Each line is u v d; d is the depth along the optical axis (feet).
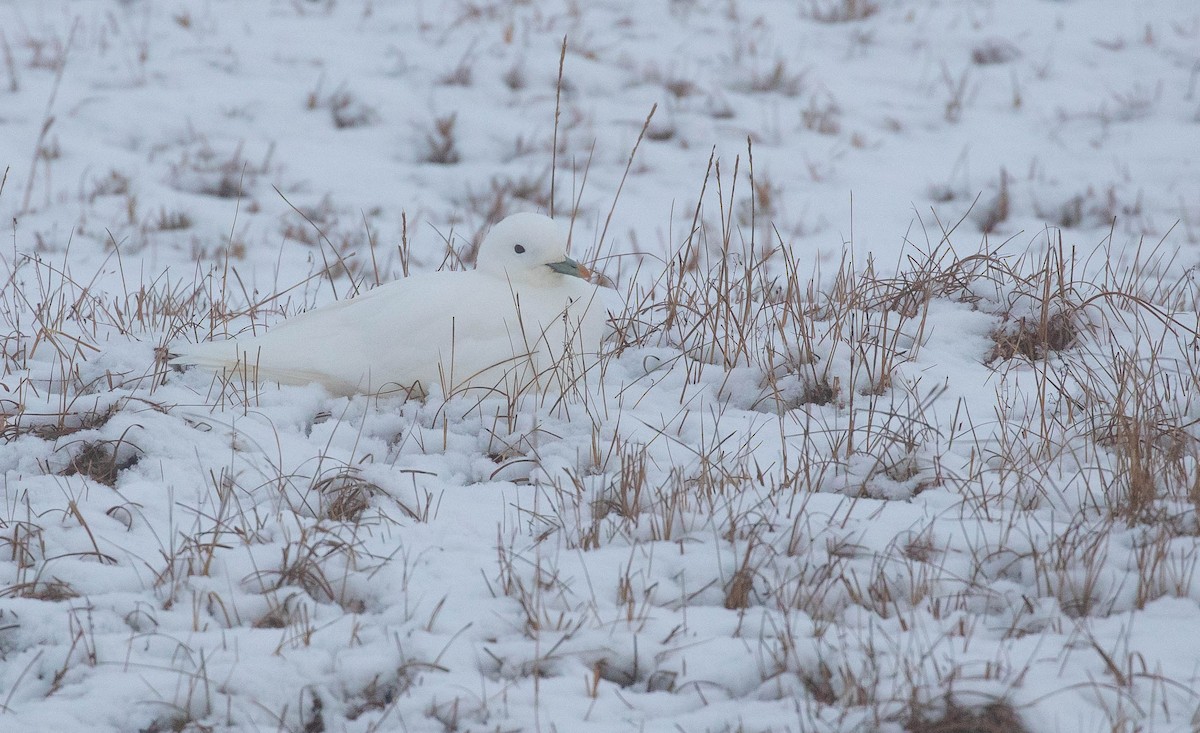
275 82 88.48
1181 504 31.12
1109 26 105.09
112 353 41.93
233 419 36.40
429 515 31.99
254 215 69.41
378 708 24.80
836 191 74.79
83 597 27.84
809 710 23.48
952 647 25.32
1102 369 40.88
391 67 92.43
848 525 30.58
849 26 105.50
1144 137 83.15
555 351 38.58
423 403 38.34
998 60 98.17
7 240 62.54
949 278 47.85
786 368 41.45
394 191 74.02
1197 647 25.11
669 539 30.58
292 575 28.48
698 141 81.56
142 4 101.86
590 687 24.89
